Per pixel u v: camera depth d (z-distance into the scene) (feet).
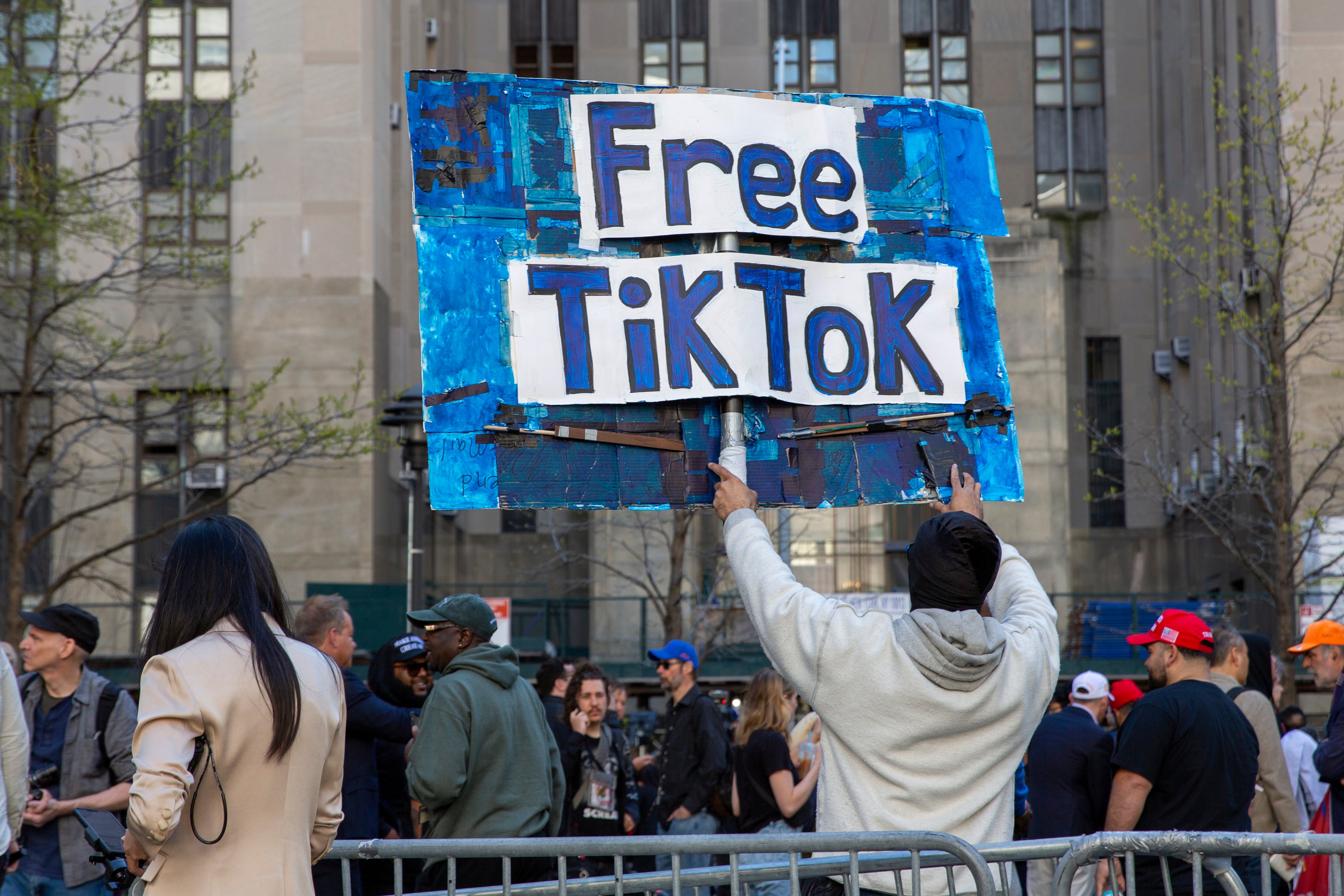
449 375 13.32
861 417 14.10
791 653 11.64
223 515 11.48
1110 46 112.57
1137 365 109.91
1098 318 110.42
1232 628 22.43
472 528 106.52
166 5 76.28
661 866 26.58
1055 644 12.24
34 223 50.26
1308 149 62.59
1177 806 16.92
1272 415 59.00
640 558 77.97
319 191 76.02
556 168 13.96
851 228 14.44
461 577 104.53
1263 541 69.10
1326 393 71.15
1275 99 67.92
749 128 14.33
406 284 90.63
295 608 69.62
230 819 10.58
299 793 10.95
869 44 112.37
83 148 71.41
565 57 114.01
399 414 42.96
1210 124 89.66
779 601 11.75
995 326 14.70
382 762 24.09
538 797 19.11
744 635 76.13
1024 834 20.13
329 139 76.43
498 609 51.55
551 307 13.61
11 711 16.87
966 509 13.60
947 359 14.38
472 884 18.43
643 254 13.96
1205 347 95.45
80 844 20.62
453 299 13.44
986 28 112.57
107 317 71.26
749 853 11.80
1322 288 69.82
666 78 112.98
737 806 25.59
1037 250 89.56
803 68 112.47
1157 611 76.84
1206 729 16.94
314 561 72.54
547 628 77.00
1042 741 22.47
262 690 10.64
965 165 15.02
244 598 10.99
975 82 112.16
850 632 11.44
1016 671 11.64
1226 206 62.90
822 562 90.68
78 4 71.92
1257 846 11.69
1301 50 75.31
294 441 54.39
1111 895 16.65
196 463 53.57
